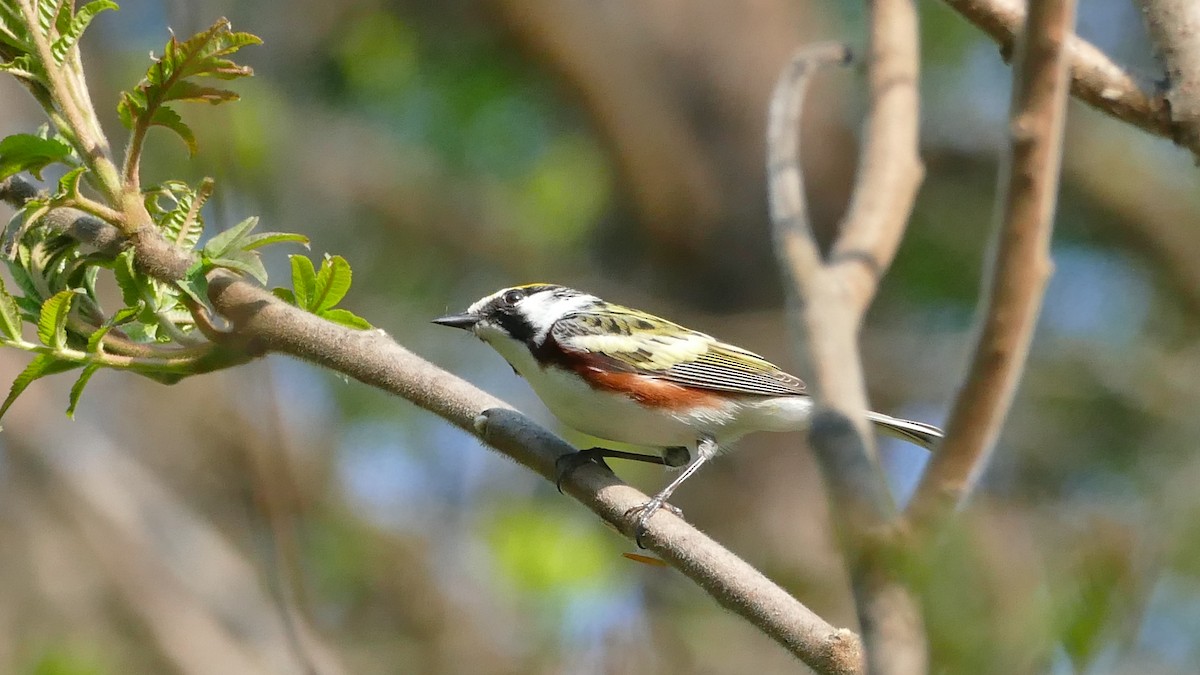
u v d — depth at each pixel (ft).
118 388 51.42
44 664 42.52
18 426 47.55
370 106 54.65
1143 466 36.86
